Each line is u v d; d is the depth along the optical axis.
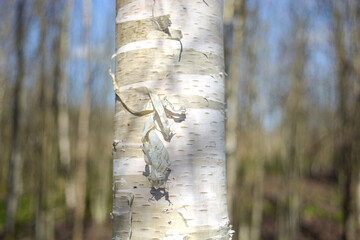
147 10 0.87
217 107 0.89
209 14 0.90
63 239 5.76
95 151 7.86
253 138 5.50
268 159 9.98
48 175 5.49
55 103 5.34
